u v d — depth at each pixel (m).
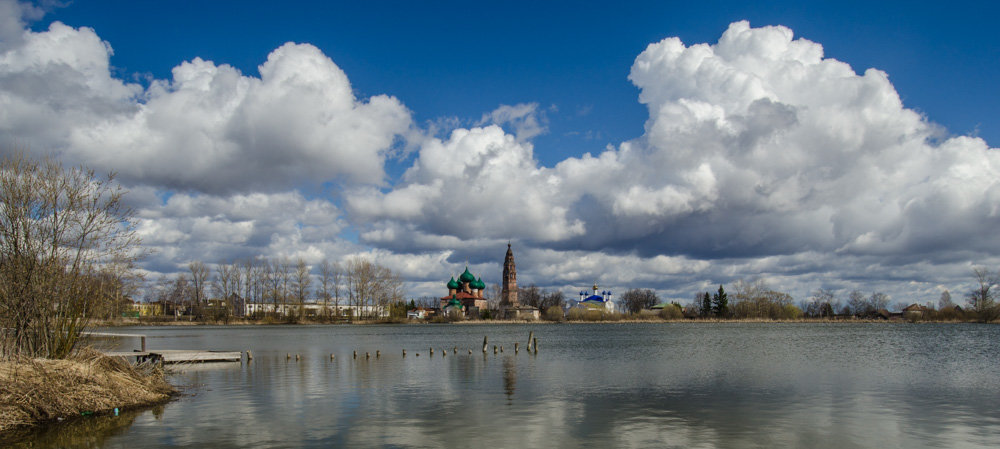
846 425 31.58
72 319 36.91
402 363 64.12
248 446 27.20
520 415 34.16
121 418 32.75
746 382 48.09
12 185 34.81
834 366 61.47
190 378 50.66
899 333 148.88
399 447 27.22
